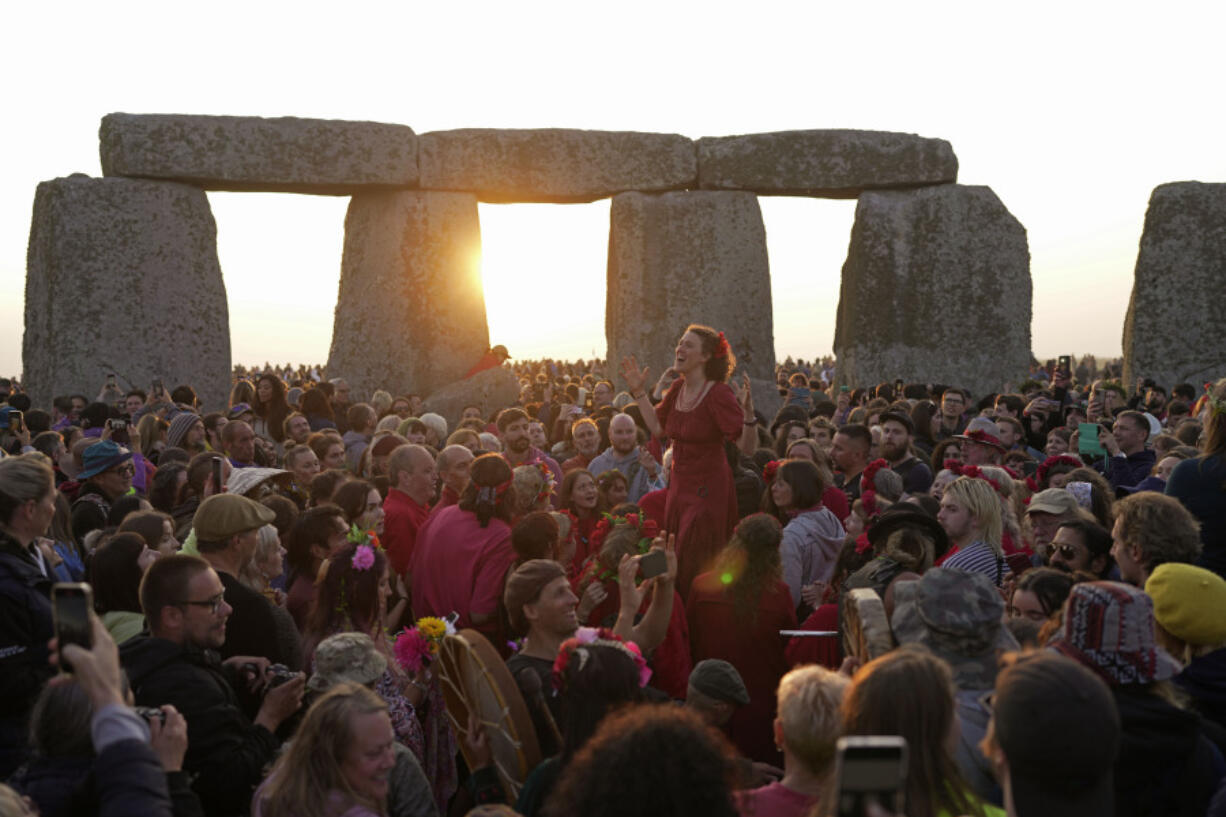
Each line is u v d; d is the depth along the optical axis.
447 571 5.88
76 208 17.67
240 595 4.70
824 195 20.09
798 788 3.07
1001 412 10.30
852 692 2.85
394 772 3.97
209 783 3.81
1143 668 3.27
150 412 11.58
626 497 7.91
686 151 19.17
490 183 18.70
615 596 5.83
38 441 8.92
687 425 6.94
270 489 7.27
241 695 4.34
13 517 4.47
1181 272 19.64
